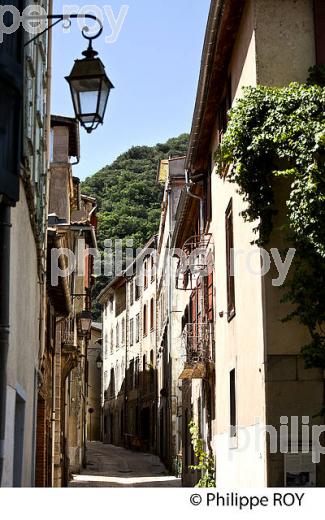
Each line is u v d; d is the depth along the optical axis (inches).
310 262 446.3
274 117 467.2
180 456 1429.6
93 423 2881.4
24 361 470.6
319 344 450.9
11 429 385.7
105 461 1847.9
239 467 589.3
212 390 800.9
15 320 402.9
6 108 329.7
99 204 1962.4
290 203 449.1
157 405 1911.9
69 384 1360.7
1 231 332.5
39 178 577.3
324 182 440.8
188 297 1106.1
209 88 677.3
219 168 518.0
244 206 565.0
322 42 510.9
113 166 2146.9
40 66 569.3
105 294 2738.7
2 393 321.1
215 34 590.6
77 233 1226.6
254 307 516.1
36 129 536.1
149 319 2058.3
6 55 328.5
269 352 476.1
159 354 1875.0
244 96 482.0
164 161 1560.0
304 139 453.4
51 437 909.2
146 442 2090.3
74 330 1220.5
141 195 1987.0
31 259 514.0
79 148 1119.6
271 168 479.8
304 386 473.4
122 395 2453.2
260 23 514.0
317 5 515.2
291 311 478.9
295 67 509.7
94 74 332.2
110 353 2706.7
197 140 789.9
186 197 941.8
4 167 325.7
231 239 658.8
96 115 334.6
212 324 795.4
